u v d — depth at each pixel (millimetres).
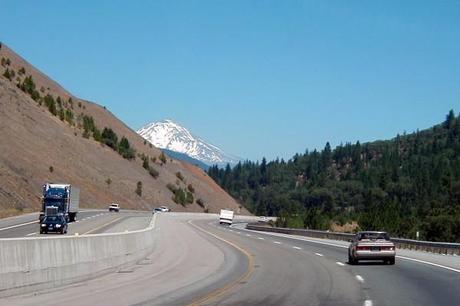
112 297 18438
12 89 126438
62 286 20344
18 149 106562
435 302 17688
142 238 32750
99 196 123688
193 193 179625
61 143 127562
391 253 31188
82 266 22203
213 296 19219
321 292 20234
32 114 126438
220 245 45438
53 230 50719
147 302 17688
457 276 25453
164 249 38969
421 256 38406
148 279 23719
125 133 197375
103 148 149500
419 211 127938
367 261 33219
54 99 165625
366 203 191625
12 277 17406
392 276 25500
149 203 144875
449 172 191250
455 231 88875
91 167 132375
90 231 54938
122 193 135375
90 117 173375
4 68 158875
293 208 179000
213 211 182875
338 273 26891
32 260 18578
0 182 85312
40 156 113312
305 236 73125
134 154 163500
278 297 18984
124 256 28156
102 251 24750
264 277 25156
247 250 41281
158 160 184375
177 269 27984
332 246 49406
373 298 18656
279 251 41344
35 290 18547
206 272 27016
